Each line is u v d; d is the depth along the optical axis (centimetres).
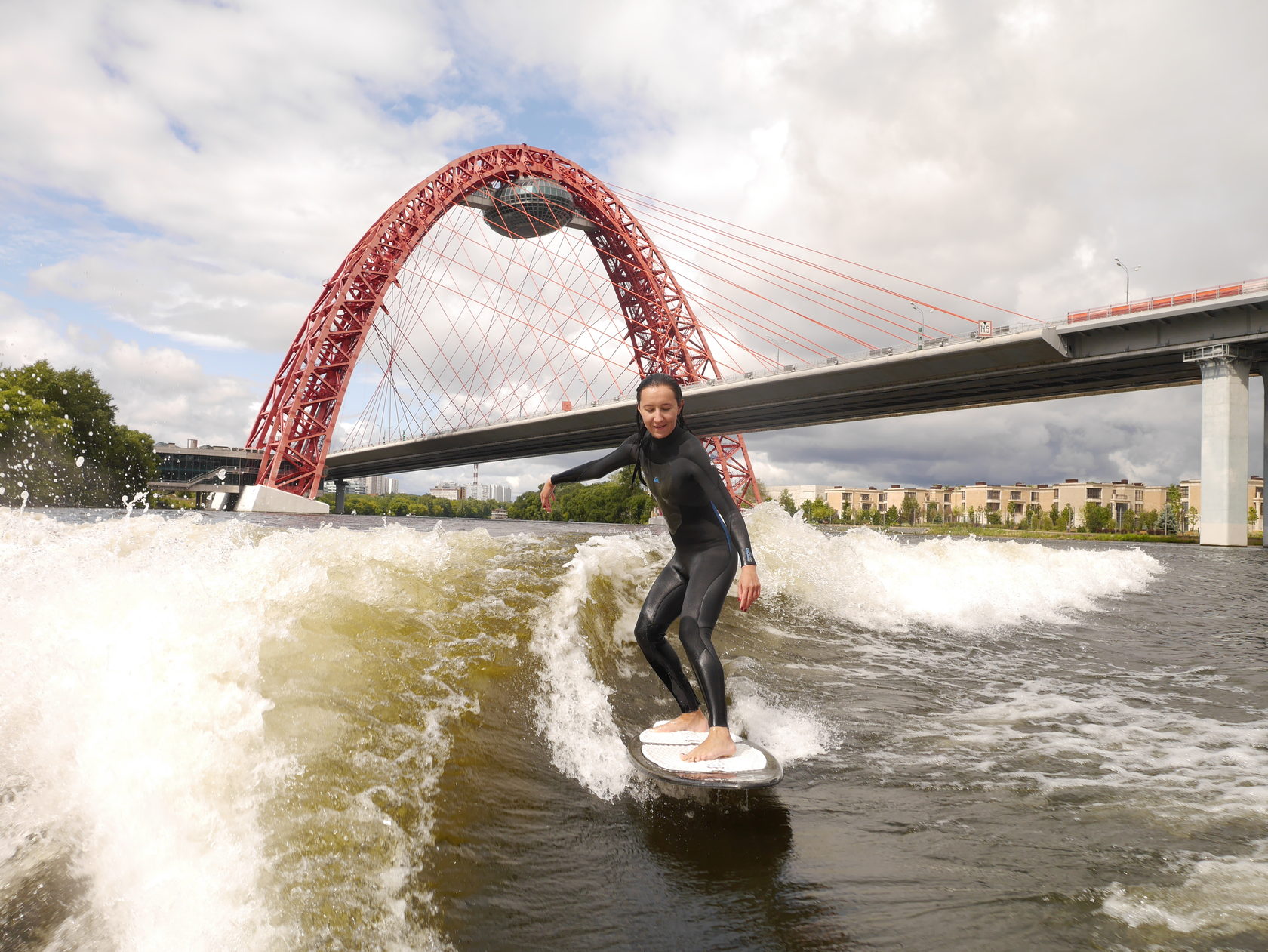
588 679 347
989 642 563
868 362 4875
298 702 244
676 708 360
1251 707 386
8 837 167
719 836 224
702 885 192
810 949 160
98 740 200
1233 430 3903
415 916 168
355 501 13050
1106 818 235
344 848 187
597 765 274
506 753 264
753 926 171
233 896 162
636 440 330
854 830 228
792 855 211
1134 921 169
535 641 355
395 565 434
